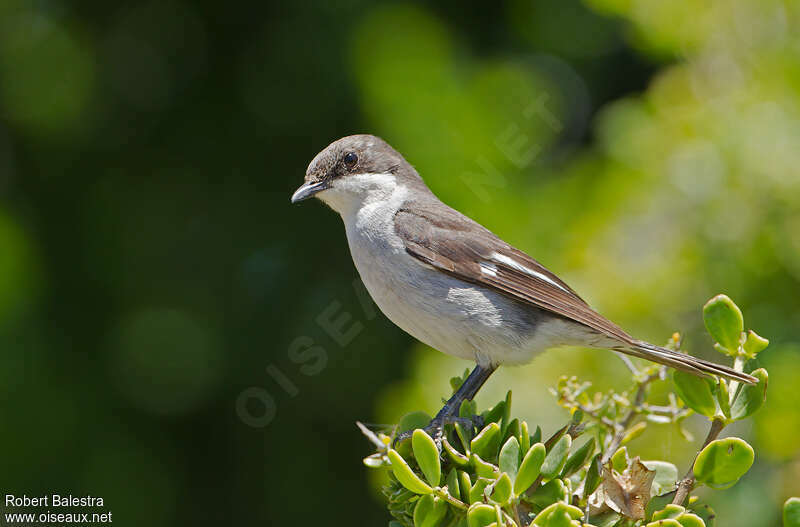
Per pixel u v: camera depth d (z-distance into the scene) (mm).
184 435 12773
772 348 7871
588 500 4965
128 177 12875
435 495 4922
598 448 6047
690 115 8672
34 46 12570
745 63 8844
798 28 8766
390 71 10812
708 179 8406
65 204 12797
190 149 12828
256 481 12789
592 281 8406
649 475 4793
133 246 12734
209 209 12766
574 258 8742
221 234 12680
